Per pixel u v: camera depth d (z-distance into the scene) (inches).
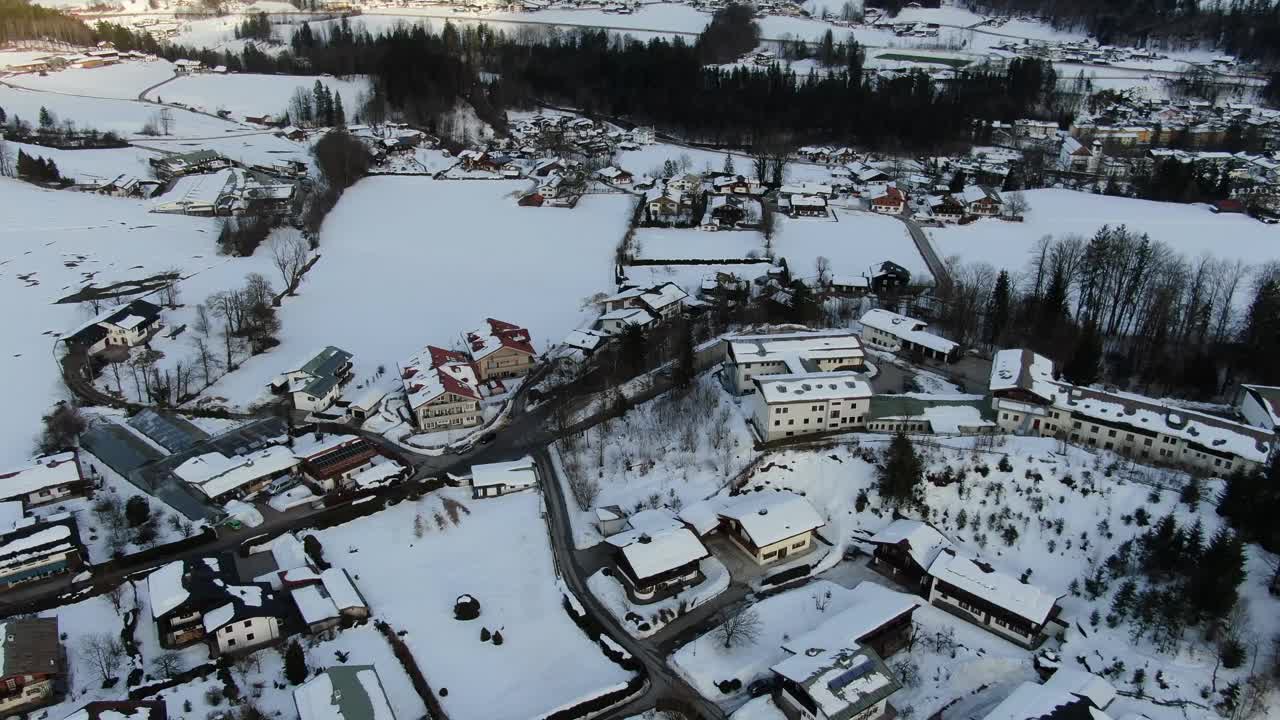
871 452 4153.5
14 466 4256.9
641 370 5142.7
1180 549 3400.6
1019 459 4013.3
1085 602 3432.6
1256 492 3503.9
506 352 5300.2
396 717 2891.2
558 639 3270.2
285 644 3201.3
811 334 5083.7
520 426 4776.1
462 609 3366.1
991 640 3272.6
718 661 3149.6
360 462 4293.8
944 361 5187.0
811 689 2810.0
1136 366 5226.4
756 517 3705.7
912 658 3176.7
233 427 4699.8
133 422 4645.7
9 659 2901.1
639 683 3036.4
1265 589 3336.6
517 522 3937.0
